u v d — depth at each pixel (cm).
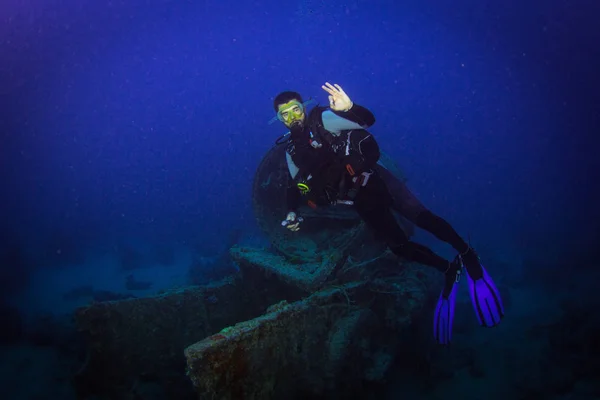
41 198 3750
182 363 459
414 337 541
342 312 387
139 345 436
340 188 293
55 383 598
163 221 2256
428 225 335
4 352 713
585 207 1611
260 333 290
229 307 499
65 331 761
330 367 351
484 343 602
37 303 1034
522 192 2231
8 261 1300
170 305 461
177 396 439
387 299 444
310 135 295
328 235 507
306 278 392
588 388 469
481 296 308
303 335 339
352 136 289
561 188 2075
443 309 329
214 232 1773
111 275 1262
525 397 466
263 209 514
